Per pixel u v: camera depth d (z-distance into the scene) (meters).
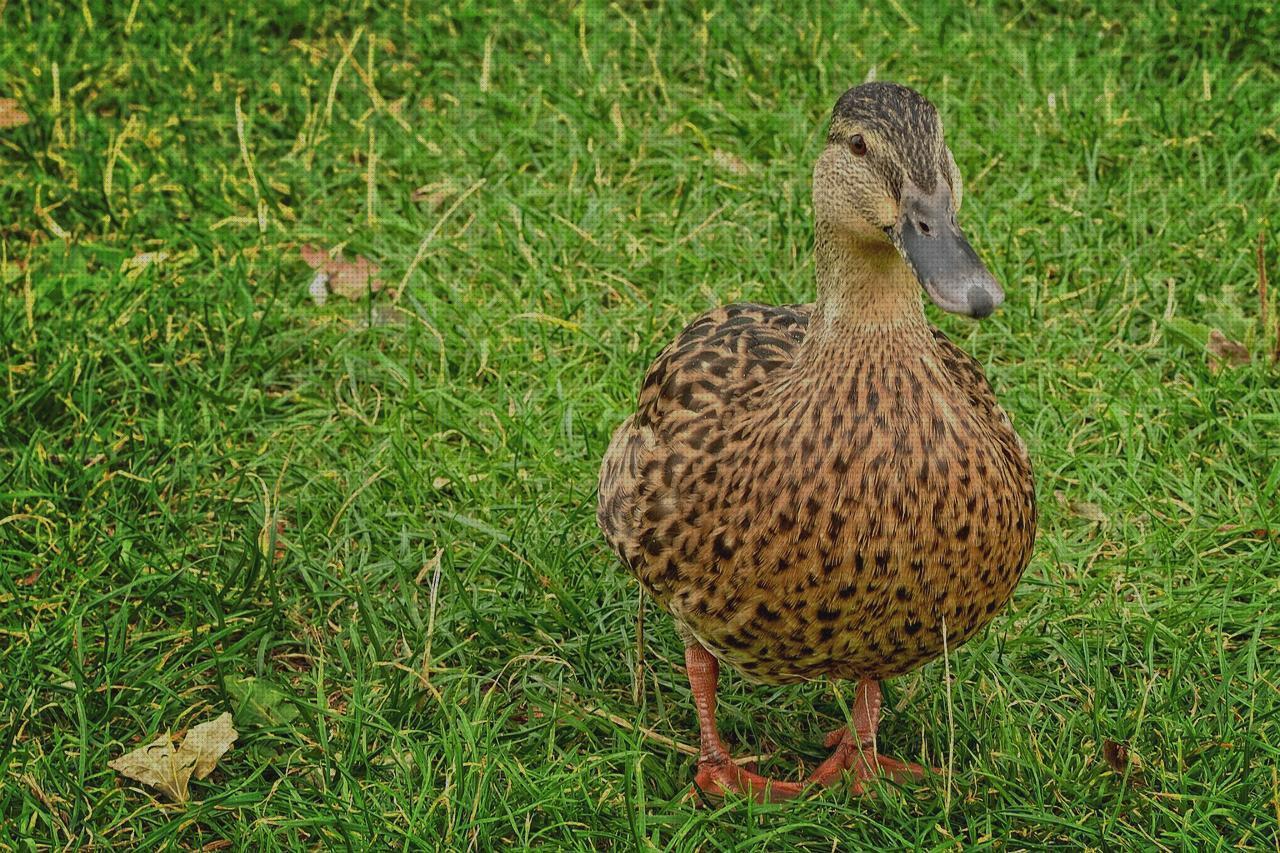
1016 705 5.77
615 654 6.12
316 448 7.11
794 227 8.20
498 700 5.84
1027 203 8.41
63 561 6.27
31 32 9.63
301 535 6.50
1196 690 5.68
